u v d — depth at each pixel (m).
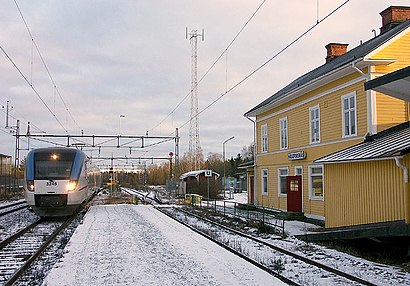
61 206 21.22
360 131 16.91
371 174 12.30
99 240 13.95
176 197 46.66
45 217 22.81
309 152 21.22
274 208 25.67
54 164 21.84
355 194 13.09
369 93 16.20
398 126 14.63
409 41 16.62
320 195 20.05
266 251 12.25
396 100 16.30
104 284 8.32
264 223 17.61
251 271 9.35
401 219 11.02
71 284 8.34
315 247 12.95
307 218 20.84
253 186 30.41
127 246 12.75
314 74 23.33
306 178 21.42
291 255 11.48
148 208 29.89
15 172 47.16
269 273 9.27
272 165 26.20
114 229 16.95
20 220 21.47
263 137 28.12
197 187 48.03
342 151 15.05
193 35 49.00
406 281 8.54
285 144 24.42
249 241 14.23
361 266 10.14
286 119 24.19
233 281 8.49
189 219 22.22
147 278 8.77
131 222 19.77
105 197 47.97
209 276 8.91
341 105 18.34
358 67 16.80
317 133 20.61
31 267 10.02
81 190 22.69
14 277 8.62
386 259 10.89
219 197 49.38
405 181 10.65
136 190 74.12
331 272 9.43
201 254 11.44
